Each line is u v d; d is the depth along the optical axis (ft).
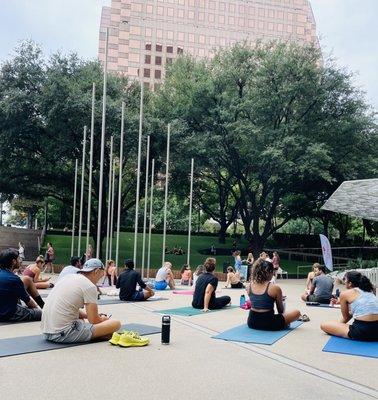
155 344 24.68
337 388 17.70
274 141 111.65
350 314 28.09
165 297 51.19
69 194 135.44
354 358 22.72
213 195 171.01
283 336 27.89
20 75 112.16
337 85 117.80
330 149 117.39
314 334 28.86
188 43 444.96
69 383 17.17
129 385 17.16
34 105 110.52
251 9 460.55
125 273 46.44
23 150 121.08
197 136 118.32
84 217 134.82
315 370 20.34
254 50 121.19
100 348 23.22
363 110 122.72
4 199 128.16
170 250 152.97
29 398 15.39
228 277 71.15
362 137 121.90
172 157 120.16
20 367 19.25
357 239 176.55
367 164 117.50
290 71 114.11
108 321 25.14
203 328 30.58
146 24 436.35
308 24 481.87
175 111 123.85
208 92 118.73
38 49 115.03
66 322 23.91
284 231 226.99
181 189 141.69
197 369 19.76
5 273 30.45
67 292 24.09
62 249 146.20
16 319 30.40
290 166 109.70
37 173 123.65
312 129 119.03
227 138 117.50
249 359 21.98
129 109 117.60
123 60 431.02
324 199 140.97
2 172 120.88
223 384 17.69
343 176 121.70
